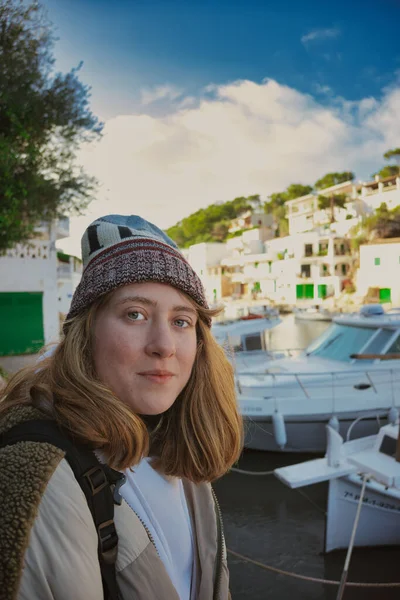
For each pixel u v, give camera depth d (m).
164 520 0.97
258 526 5.92
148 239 0.96
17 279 13.45
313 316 36.34
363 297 39.06
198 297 0.99
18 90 8.25
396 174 54.12
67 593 0.68
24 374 1.00
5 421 0.81
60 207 9.67
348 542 5.28
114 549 0.78
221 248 59.12
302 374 8.17
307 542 5.55
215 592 1.03
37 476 0.70
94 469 0.78
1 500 0.69
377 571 5.01
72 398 0.81
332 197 50.88
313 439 7.88
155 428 1.06
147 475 0.98
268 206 72.75
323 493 6.69
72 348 0.89
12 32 8.04
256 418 7.77
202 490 1.13
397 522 5.29
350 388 8.14
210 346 1.13
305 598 4.63
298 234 47.34
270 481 7.06
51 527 0.69
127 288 0.90
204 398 1.10
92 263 0.94
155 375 0.90
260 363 9.76
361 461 5.61
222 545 1.11
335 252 45.19
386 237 42.88
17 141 8.59
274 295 48.12
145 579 0.81
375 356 7.09
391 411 7.84
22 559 0.66
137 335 0.90
